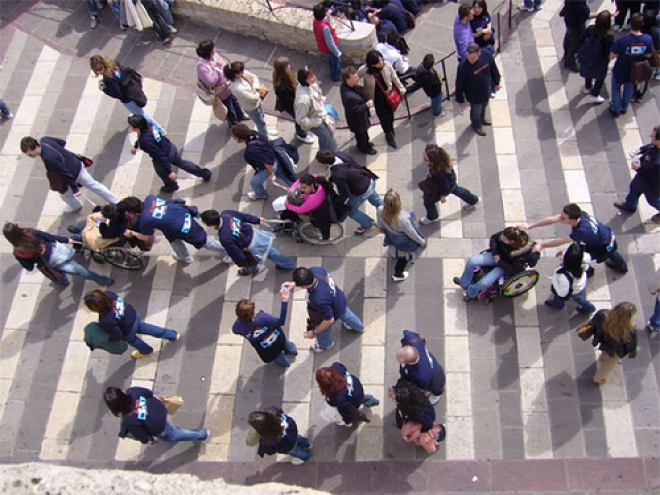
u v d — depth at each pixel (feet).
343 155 29.43
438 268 30.73
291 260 31.53
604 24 31.94
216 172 35.01
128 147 36.29
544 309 29.01
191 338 29.99
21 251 28.12
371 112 36.73
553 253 30.63
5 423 28.55
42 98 38.73
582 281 26.35
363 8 40.34
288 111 33.27
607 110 35.01
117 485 18.49
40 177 35.55
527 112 35.58
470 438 26.48
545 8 40.09
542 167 33.47
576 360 27.68
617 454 25.57
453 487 25.48
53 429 28.25
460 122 35.68
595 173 32.91
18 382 29.55
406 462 26.16
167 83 38.96
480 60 31.53
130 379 29.19
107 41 41.09
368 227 31.50
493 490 25.27
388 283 30.58
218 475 26.55
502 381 27.61
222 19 40.75
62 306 31.37
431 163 28.27
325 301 25.02
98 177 35.40
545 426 26.45
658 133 27.17
